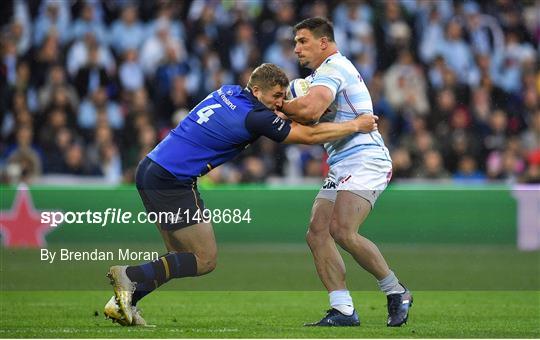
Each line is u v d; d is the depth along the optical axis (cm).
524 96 5984
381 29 5841
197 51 5616
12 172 4938
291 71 5544
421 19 6006
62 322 2316
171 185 2184
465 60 5981
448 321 2425
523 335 2130
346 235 2220
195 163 2186
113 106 5409
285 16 5753
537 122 5847
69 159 5059
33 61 5528
